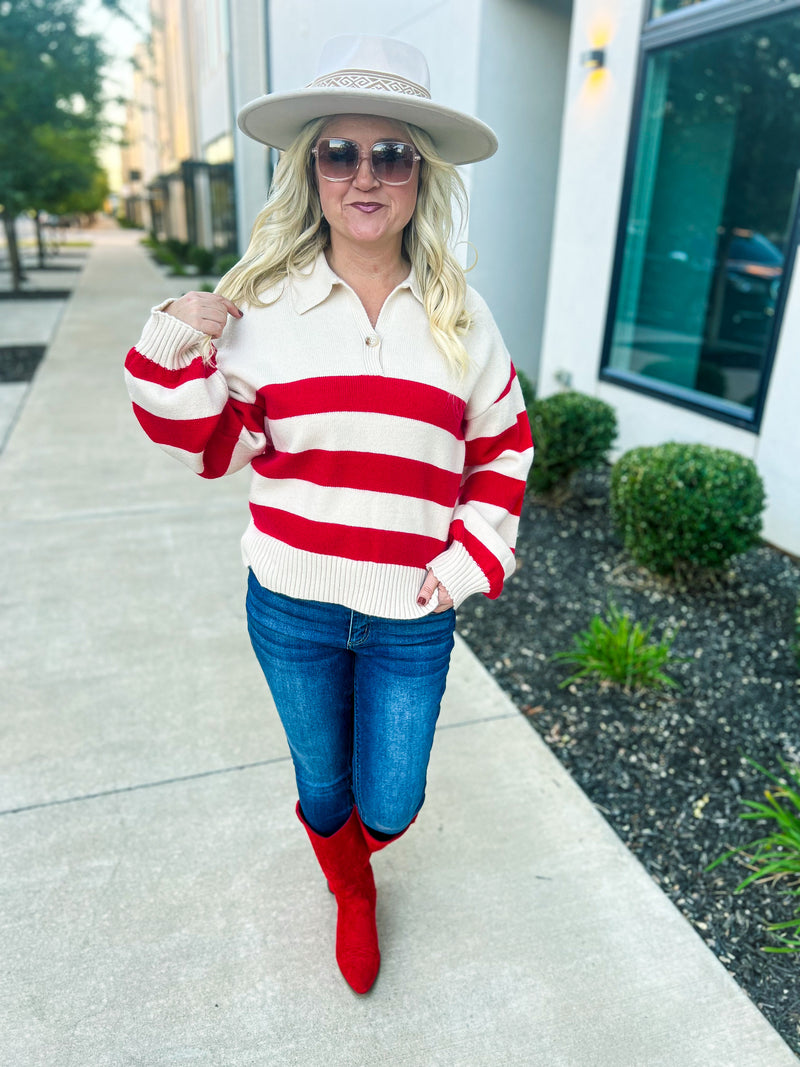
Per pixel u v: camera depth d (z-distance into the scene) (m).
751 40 4.56
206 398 1.32
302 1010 1.74
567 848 2.22
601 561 4.14
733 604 3.69
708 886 2.12
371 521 1.39
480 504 1.53
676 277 5.45
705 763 2.61
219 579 3.76
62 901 1.99
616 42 5.10
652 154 5.07
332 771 1.65
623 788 2.49
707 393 5.26
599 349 5.64
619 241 5.29
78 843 2.18
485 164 6.51
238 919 1.96
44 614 3.39
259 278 1.43
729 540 3.53
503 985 1.81
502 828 2.29
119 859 2.13
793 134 4.95
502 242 6.81
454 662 3.16
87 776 2.44
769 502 4.34
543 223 6.88
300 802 1.73
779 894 2.10
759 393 4.34
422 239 1.40
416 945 1.91
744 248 5.37
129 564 3.89
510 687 3.01
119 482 5.02
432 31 6.80
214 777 2.45
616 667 2.97
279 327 1.38
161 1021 1.70
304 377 1.34
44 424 6.25
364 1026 1.71
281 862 2.14
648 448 3.81
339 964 1.79
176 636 3.25
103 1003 1.74
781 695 2.99
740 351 5.40
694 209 5.36
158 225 40.56
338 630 1.49
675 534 3.55
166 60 30.98
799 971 1.89
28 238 41.28
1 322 11.46
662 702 2.93
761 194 5.29
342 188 1.34
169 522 4.42
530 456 1.56
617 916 2.01
